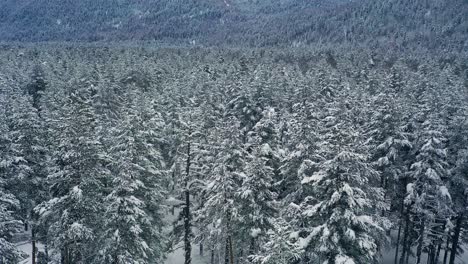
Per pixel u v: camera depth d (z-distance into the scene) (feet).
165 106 186.19
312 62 407.85
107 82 209.26
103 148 84.07
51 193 72.95
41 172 90.94
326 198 60.34
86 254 74.28
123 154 70.49
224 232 75.25
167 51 561.43
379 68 319.68
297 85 206.08
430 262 112.37
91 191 71.61
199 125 111.45
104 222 70.54
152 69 293.43
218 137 88.12
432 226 104.22
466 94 203.62
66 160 69.46
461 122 94.32
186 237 94.22
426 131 88.17
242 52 523.29
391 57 425.69
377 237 70.59
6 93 198.90
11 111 131.03
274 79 213.46
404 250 101.35
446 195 88.28
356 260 59.77
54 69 293.23
